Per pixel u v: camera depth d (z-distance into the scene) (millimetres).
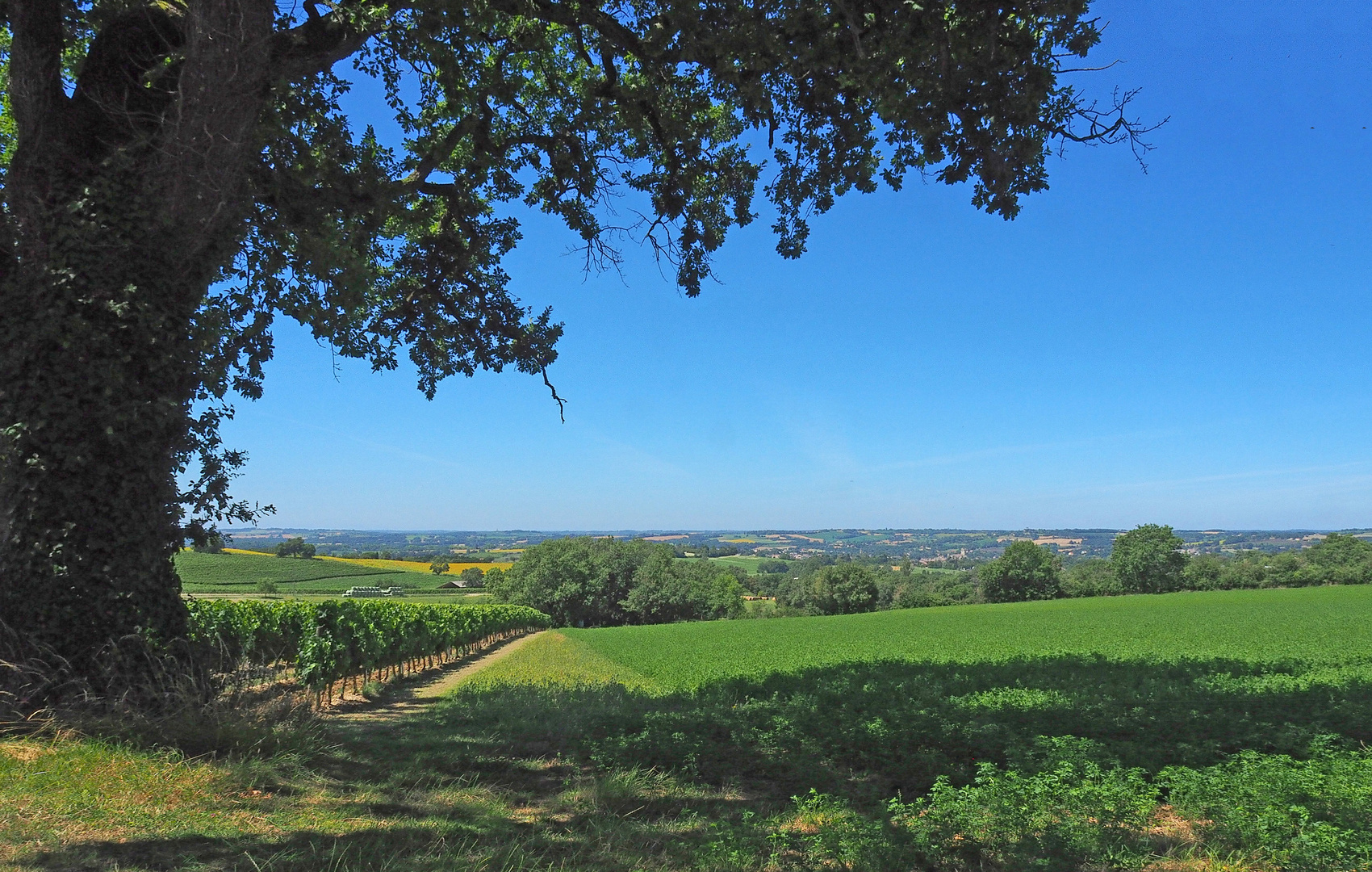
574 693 14969
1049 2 9734
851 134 12727
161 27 9984
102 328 8930
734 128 14812
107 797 5605
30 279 8820
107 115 9578
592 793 7000
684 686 18625
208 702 8625
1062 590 112812
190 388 9875
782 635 43906
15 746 6633
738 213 15016
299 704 11227
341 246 11969
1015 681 16156
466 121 13078
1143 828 5938
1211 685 14852
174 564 9742
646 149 15602
